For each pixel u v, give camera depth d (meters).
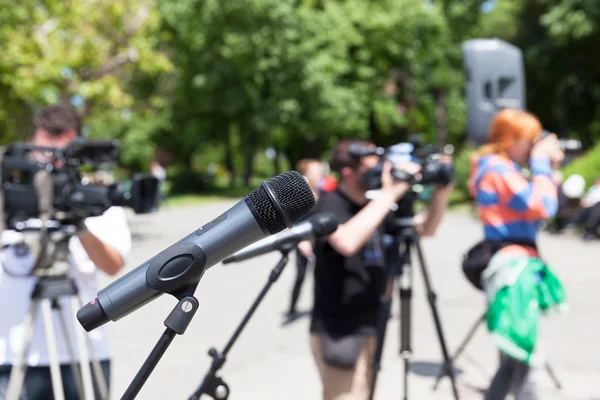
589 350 6.78
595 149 19.59
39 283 2.87
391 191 3.31
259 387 5.83
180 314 1.71
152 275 1.70
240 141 41.25
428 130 40.88
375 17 38.41
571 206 17.77
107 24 17.34
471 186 4.39
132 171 49.28
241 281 11.12
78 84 16.64
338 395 3.42
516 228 4.09
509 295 3.95
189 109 40.12
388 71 40.66
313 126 37.41
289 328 7.93
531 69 36.34
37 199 2.81
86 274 3.05
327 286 3.45
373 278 3.46
